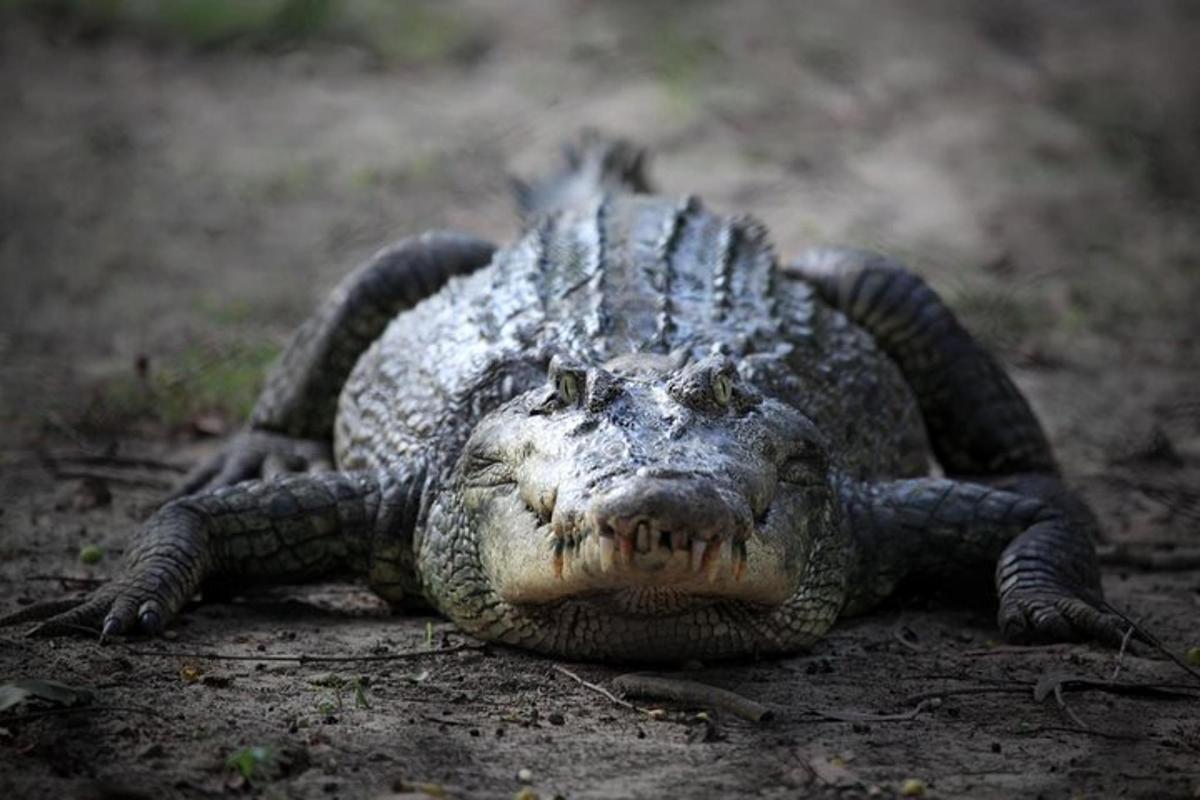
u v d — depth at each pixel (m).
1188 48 32.78
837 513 10.12
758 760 7.93
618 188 16.31
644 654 9.32
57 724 8.05
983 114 28.05
